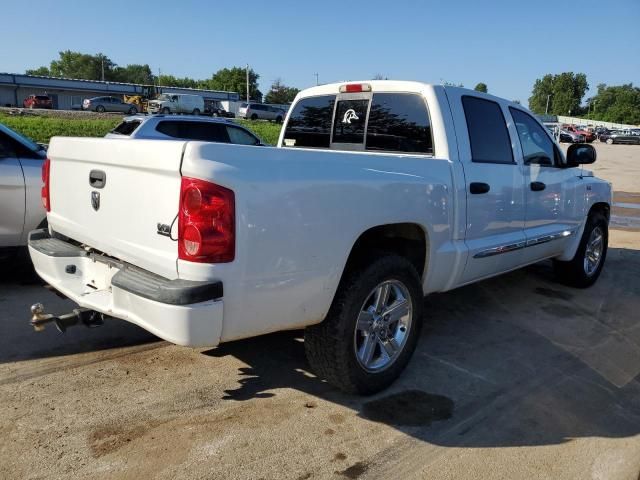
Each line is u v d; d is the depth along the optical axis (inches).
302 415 127.7
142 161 107.2
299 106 200.1
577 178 222.2
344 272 128.7
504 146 178.4
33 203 209.9
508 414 132.1
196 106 1984.5
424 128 160.4
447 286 161.2
